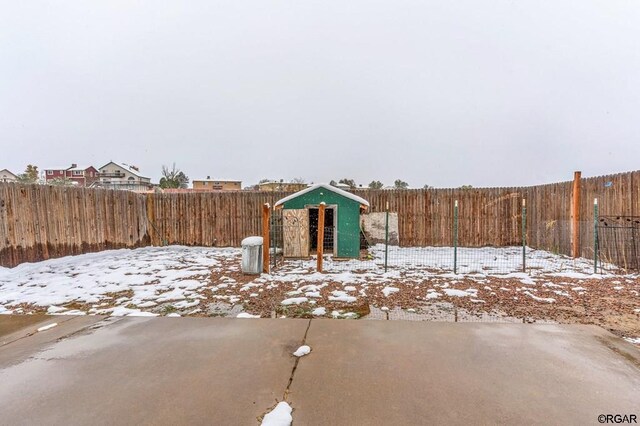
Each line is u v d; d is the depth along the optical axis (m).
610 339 3.44
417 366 2.86
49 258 8.39
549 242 9.80
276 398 2.39
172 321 4.13
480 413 2.19
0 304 5.04
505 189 10.95
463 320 4.15
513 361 2.95
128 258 9.38
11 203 7.47
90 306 4.93
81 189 9.40
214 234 11.88
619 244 7.26
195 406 2.30
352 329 3.78
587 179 8.26
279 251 10.00
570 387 2.51
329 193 9.11
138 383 2.62
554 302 4.82
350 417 2.16
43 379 2.71
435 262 8.45
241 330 3.78
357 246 9.03
